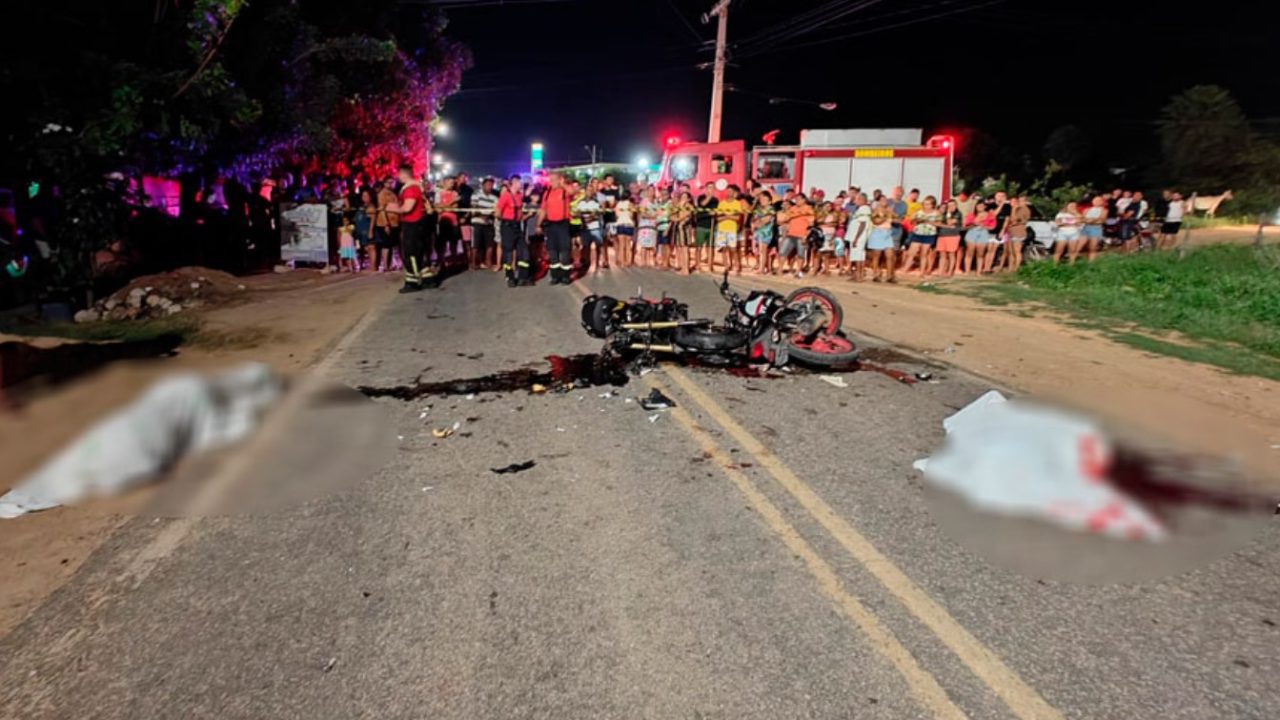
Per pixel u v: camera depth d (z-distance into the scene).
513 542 3.84
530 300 10.66
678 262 14.66
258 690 2.79
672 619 3.19
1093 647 3.02
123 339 8.14
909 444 5.18
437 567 3.61
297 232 14.55
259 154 13.73
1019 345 8.30
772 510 4.18
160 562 3.64
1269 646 3.04
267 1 12.25
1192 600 3.35
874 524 4.02
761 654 2.97
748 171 18.42
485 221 13.91
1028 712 2.67
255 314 9.78
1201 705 2.70
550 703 2.71
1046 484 4.39
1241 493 4.34
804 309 7.32
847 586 3.44
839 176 16.84
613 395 6.27
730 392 6.36
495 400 6.12
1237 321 9.75
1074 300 11.42
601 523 4.04
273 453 4.96
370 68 18.56
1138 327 9.51
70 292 9.76
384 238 13.95
